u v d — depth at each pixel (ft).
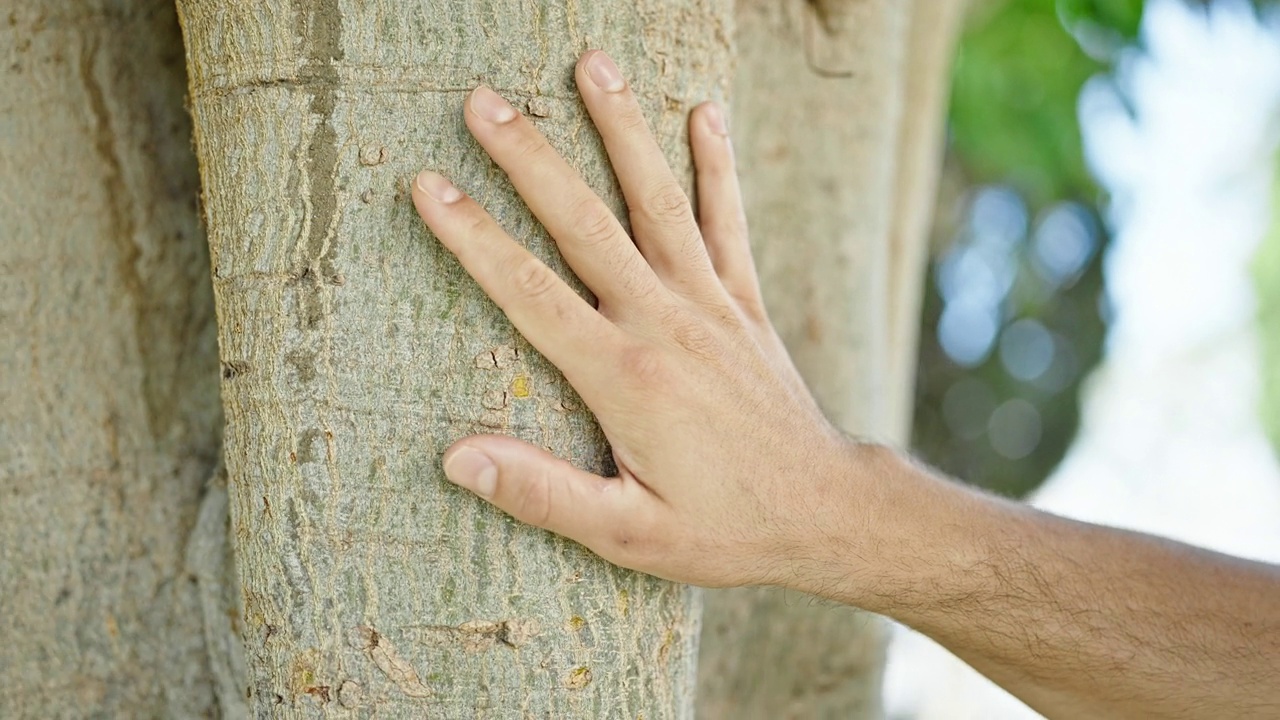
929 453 14.37
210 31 3.69
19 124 4.05
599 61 3.66
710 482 3.65
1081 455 15.71
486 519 3.65
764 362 3.72
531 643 3.67
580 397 3.67
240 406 3.72
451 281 3.64
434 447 3.64
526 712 3.67
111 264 4.12
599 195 3.71
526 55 3.65
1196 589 3.80
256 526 3.70
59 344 4.09
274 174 3.66
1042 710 3.88
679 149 3.81
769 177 4.83
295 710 3.68
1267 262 14.83
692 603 3.85
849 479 3.72
